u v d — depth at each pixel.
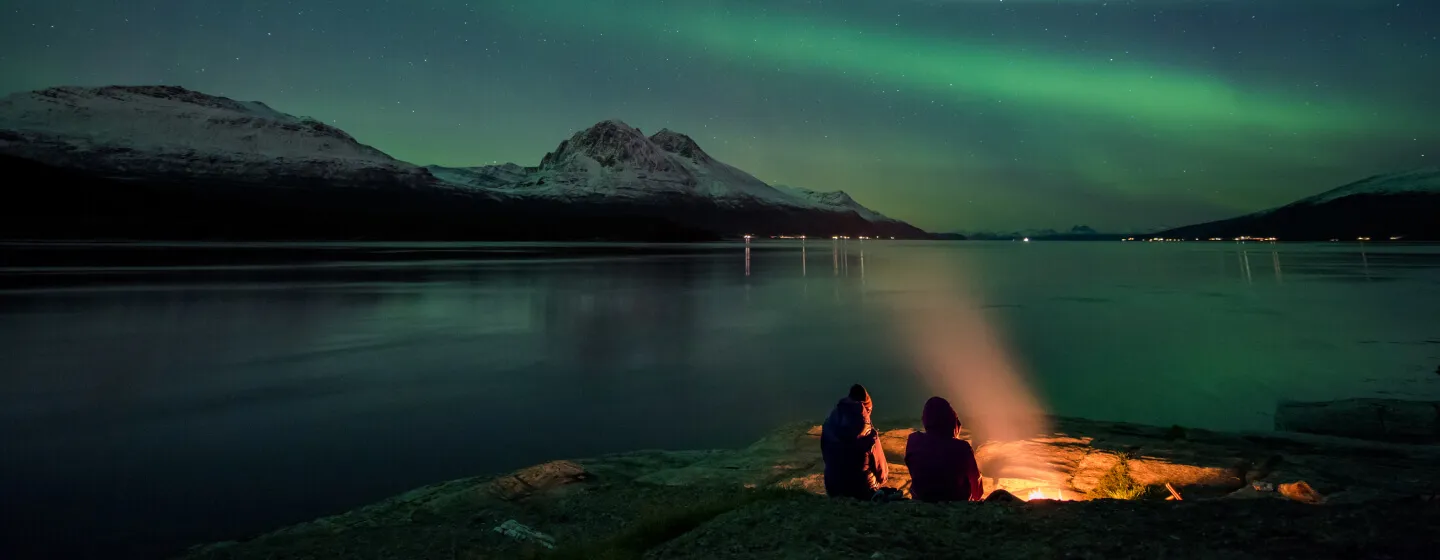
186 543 7.98
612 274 65.38
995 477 7.59
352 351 22.77
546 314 33.69
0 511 8.95
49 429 13.27
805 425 11.10
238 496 9.64
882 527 4.70
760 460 9.09
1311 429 11.43
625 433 13.34
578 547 5.54
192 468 10.94
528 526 6.73
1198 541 4.05
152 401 15.71
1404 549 3.71
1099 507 4.89
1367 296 40.97
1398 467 7.68
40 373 18.81
